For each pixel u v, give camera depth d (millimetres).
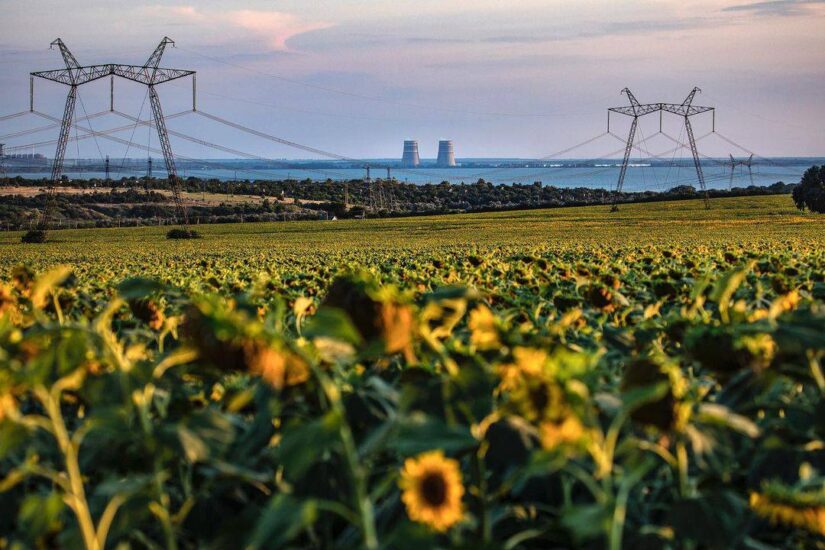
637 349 4516
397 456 3027
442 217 137000
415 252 45906
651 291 7270
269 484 2865
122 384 2660
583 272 8758
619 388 3025
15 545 2268
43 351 2857
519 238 82812
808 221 105750
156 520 2785
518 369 2432
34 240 103625
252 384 3715
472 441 2391
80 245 94125
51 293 4469
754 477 2842
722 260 13062
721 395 3264
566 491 2602
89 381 2682
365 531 2123
